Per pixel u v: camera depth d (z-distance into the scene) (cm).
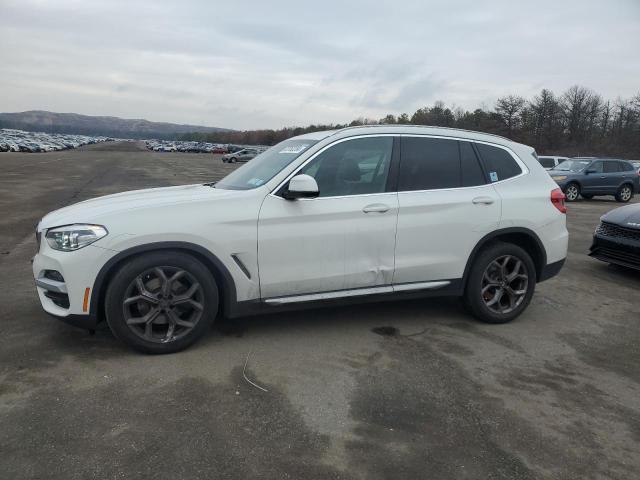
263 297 405
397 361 391
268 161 457
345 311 502
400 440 288
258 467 260
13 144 7406
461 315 503
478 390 351
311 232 406
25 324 438
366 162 434
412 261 441
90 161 4525
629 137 6278
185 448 273
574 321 505
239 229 388
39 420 293
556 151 7150
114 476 249
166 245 372
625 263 682
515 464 271
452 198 450
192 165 4381
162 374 355
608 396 351
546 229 489
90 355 381
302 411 314
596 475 265
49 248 371
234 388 339
